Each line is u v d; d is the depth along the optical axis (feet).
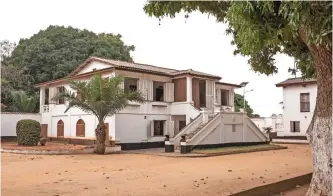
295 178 34.58
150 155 63.67
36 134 78.02
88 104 65.00
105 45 133.69
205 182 32.86
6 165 47.47
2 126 96.63
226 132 77.05
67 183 32.60
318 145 24.32
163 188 29.91
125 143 76.69
